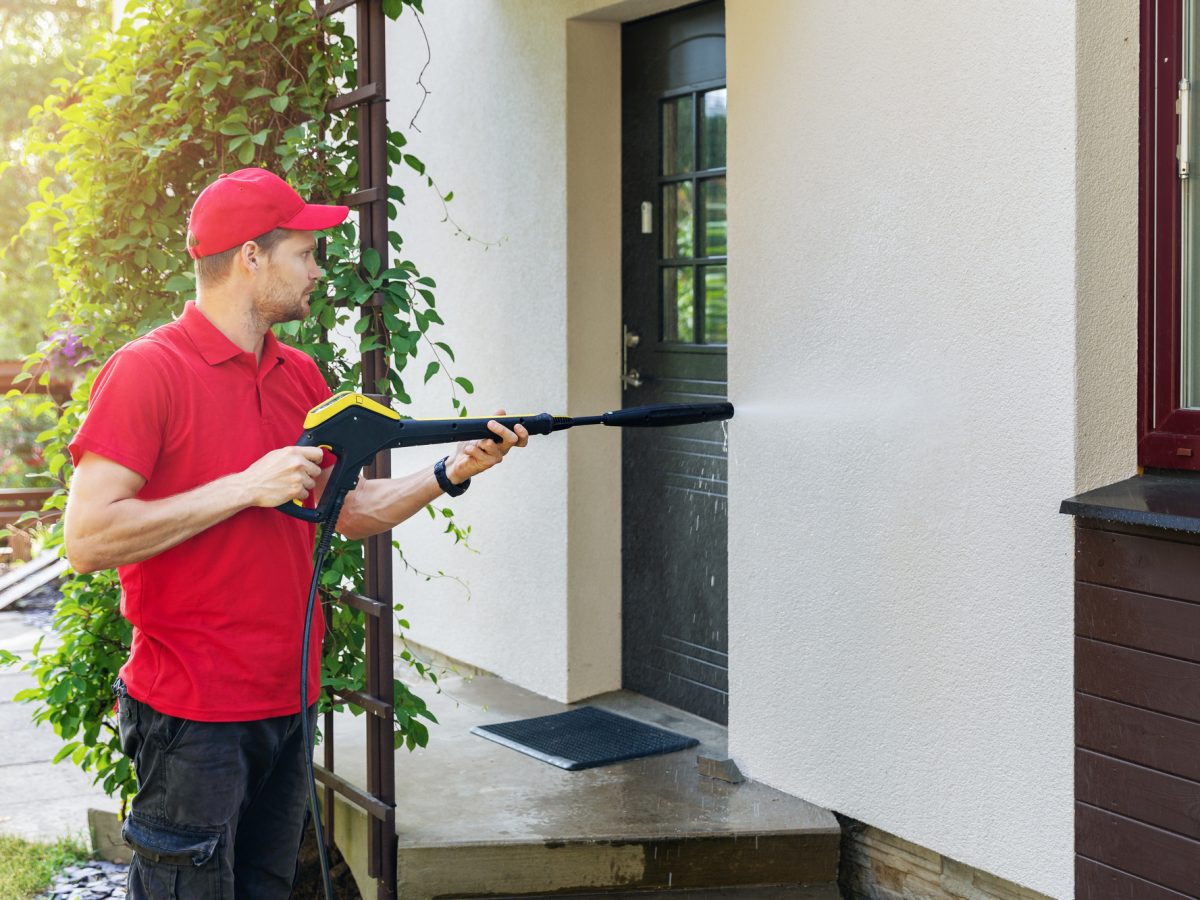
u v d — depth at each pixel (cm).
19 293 1326
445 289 473
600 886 318
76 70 397
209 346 226
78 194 382
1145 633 249
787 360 329
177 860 225
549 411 426
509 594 450
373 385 328
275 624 230
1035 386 269
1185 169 261
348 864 360
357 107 338
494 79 440
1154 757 249
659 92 408
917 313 294
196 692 224
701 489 400
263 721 231
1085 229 261
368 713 321
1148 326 270
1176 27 260
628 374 428
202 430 222
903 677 304
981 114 276
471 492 467
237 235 224
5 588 741
